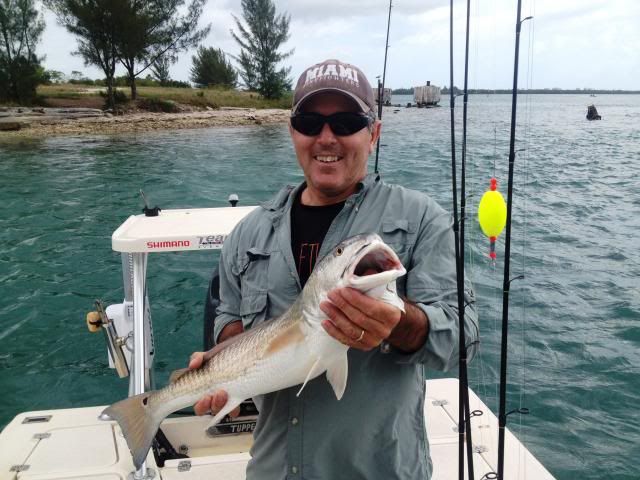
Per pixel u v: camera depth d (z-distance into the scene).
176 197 14.49
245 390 2.23
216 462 3.43
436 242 2.07
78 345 6.50
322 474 2.08
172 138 30.02
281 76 57.47
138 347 3.80
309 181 2.23
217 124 39.22
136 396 2.63
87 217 12.45
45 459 3.41
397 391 2.04
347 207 2.19
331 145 2.13
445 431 3.68
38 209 13.25
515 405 5.01
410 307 1.86
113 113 39.22
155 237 4.00
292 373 2.06
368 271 1.95
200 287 7.91
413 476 2.08
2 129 31.19
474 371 5.52
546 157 20.38
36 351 6.38
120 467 3.35
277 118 43.53
